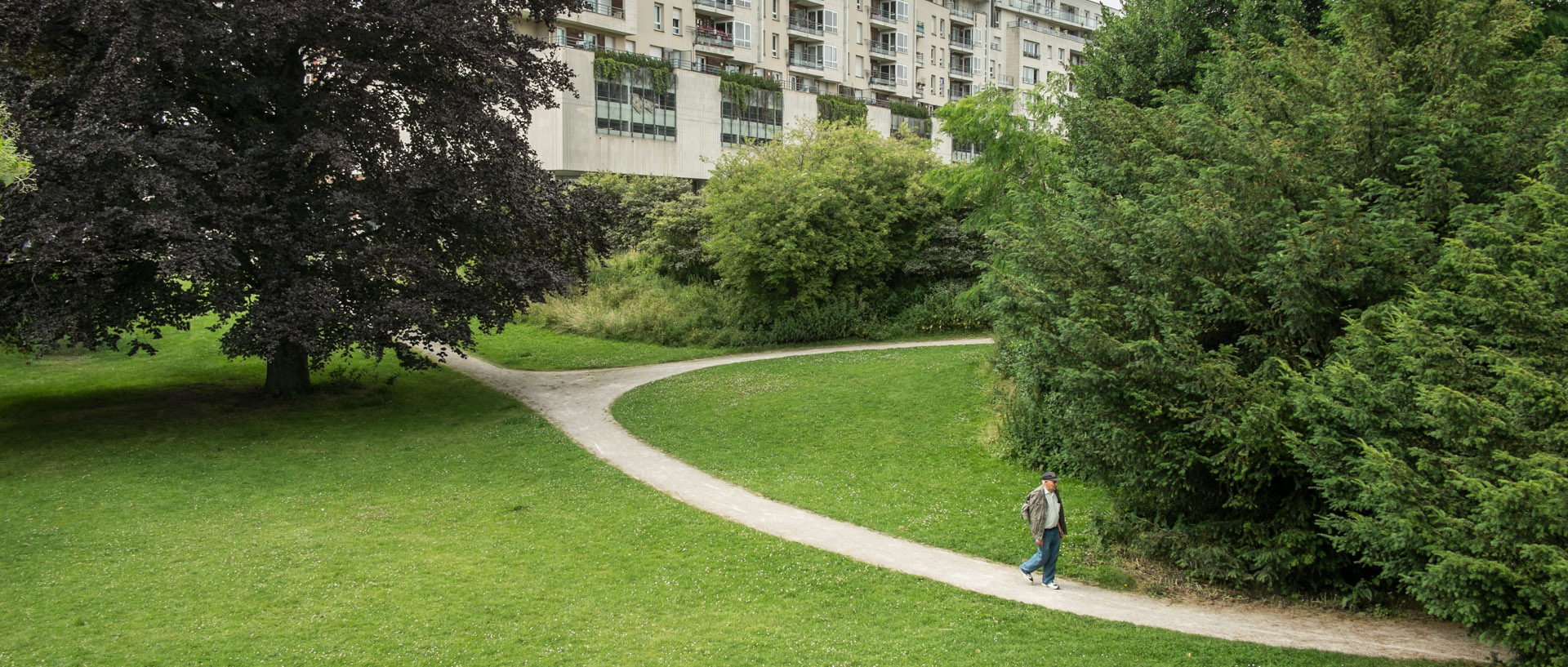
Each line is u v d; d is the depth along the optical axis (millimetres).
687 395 27281
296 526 16641
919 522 16906
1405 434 10797
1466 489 10125
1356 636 12180
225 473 19672
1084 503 17734
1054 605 13266
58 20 20172
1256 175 13547
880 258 37562
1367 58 14875
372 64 22109
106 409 24766
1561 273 10242
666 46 62625
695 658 11562
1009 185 27422
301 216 22562
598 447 22203
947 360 30422
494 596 13570
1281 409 12062
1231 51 17766
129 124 20375
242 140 22234
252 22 20078
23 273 20406
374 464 20609
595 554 15320
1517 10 14898
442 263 24766
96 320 21344
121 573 14297
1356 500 11094
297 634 12266
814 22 73812
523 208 23844
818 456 21281
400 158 22703
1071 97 27094
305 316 20672
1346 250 12297
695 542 15844
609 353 35344
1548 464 9141
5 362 30422
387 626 12508
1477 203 12984
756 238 35062
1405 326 10586
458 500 18203
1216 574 13477
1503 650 11578
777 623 12656
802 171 36656
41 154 18734
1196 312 13664
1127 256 14094
